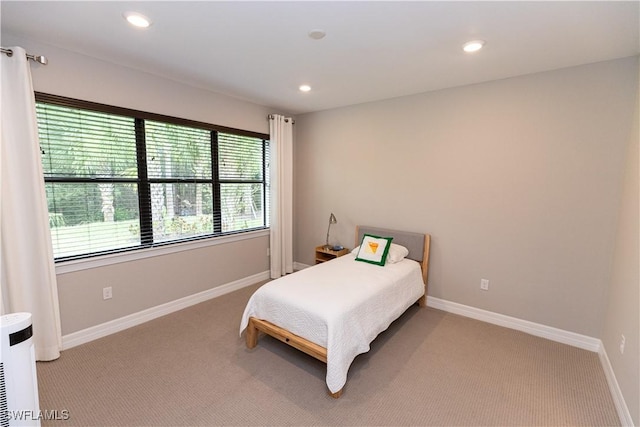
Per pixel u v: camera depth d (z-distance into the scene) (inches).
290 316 90.6
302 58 97.7
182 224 132.8
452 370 91.4
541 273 111.0
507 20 73.2
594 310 102.3
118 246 112.5
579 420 72.4
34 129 86.0
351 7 68.5
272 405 76.5
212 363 93.4
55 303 93.0
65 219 98.9
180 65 105.0
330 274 113.8
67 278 98.0
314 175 176.2
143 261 117.3
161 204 124.5
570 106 101.6
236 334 111.1
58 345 94.3
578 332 105.5
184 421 70.9
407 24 75.7
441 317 127.7
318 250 164.9
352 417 72.9
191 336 109.3
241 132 150.2
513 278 116.8
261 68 106.7
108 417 71.6
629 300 77.0
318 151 172.7
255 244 165.0
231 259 152.6
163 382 84.2
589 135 99.1
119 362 92.9
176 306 129.6
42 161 92.7
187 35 83.0
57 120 94.7
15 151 83.8
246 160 159.5
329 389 78.2
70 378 84.9
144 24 77.2
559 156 104.7
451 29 78.0
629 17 70.4
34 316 89.4
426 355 99.3
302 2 66.6
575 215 103.3
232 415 73.0
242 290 155.2
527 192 111.4
